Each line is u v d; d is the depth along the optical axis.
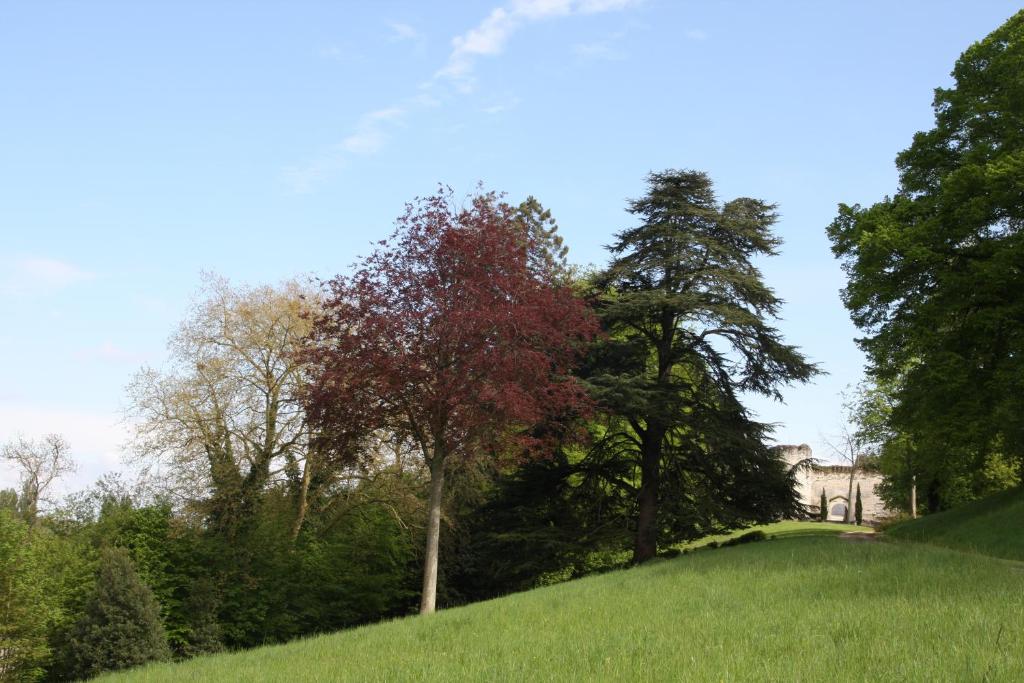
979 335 28.59
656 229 33.66
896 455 47.38
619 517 35.50
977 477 39.56
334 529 38.03
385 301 24.02
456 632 14.70
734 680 8.41
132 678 17.11
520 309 24.05
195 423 32.72
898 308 30.47
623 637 11.73
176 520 33.00
